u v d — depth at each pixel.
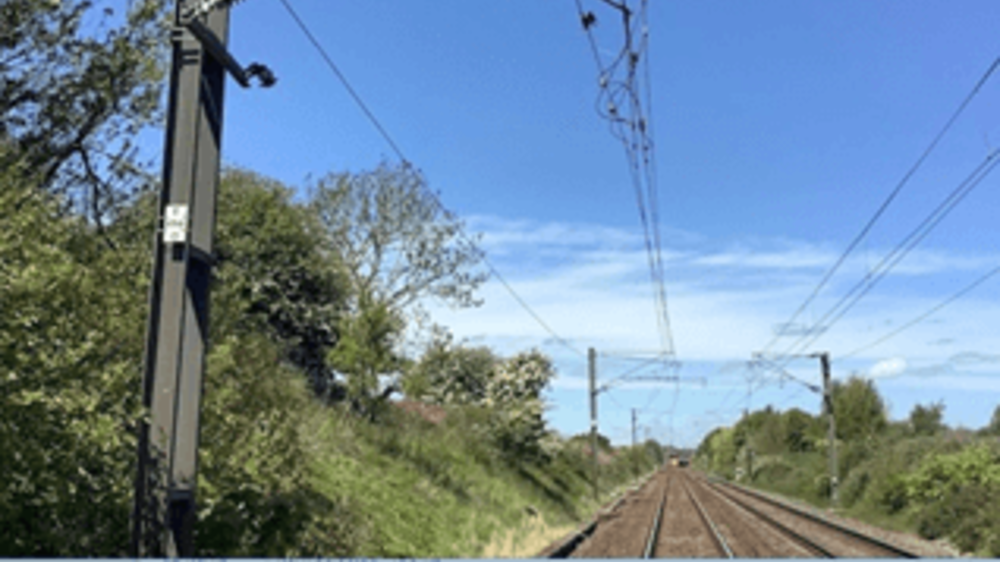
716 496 55.06
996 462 33.00
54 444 8.33
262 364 13.58
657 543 25.14
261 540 12.05
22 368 8.02
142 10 14.09
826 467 57.16
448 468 24.78
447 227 32.66
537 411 36.44
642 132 14.32
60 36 13.48
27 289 8.03
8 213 8.62
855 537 27.83
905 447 42.41
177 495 9.16
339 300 26.70
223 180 24.73
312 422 17.39
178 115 9.71
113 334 9.73
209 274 9.95
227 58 10.40
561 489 39.59
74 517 9.15
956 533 26.59
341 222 31.53
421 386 28.17
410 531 16.83
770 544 25.33
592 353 48.56
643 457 124.25
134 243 12.91
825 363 46.25
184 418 9.59
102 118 14.00
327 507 14.65
